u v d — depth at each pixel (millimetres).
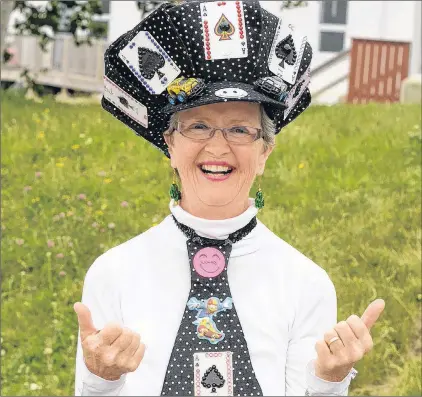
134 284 2381
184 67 2422
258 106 2365
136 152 7977
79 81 14703
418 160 7379
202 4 2424
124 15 13250
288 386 2332
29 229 6180
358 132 8297
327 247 5781
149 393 2275
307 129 8398
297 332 2369
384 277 5422
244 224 2412
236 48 2396
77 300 5320
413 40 12328
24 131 8547
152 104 2512
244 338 2311
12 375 4641
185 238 2418
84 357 2152
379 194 6723
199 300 2338
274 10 11289
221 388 2273
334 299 2430
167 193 6992
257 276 2389
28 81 12258
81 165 7668
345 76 12750
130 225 6328
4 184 7098
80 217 6434
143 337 2318
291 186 6883
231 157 2330
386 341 4812
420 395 4348
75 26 11641
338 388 2189
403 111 9430
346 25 12734
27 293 5461
